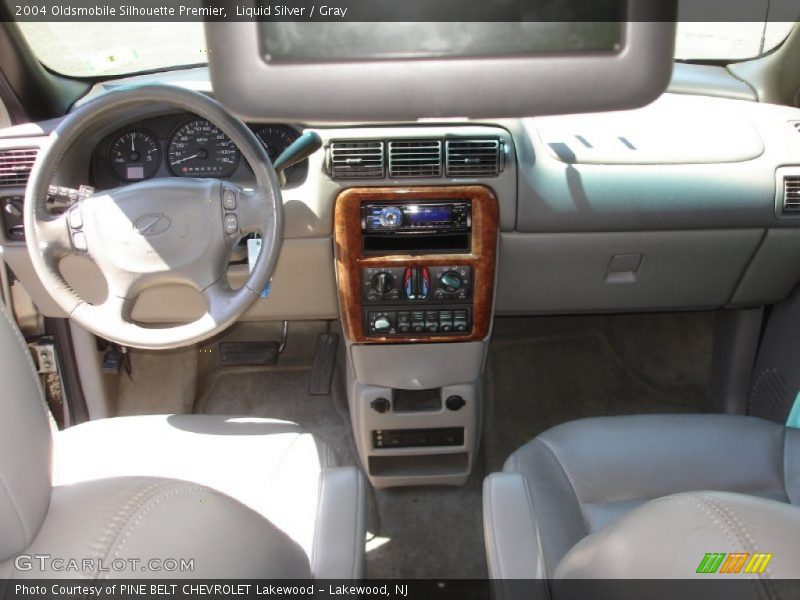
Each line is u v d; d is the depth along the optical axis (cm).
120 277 154
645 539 79
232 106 76
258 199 152
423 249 188
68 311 154
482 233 185
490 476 129
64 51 203
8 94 191
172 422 151
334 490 127
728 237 196
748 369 239
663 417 157
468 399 203
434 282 188
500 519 119
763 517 72
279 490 133
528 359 272
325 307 212
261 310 213
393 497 221
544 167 186
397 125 182
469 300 191
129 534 86
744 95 209
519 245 196
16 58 188
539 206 188
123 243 152
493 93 75
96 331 154
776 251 199
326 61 74
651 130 195
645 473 142
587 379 265
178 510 92
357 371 200
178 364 257
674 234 195
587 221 191
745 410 242
